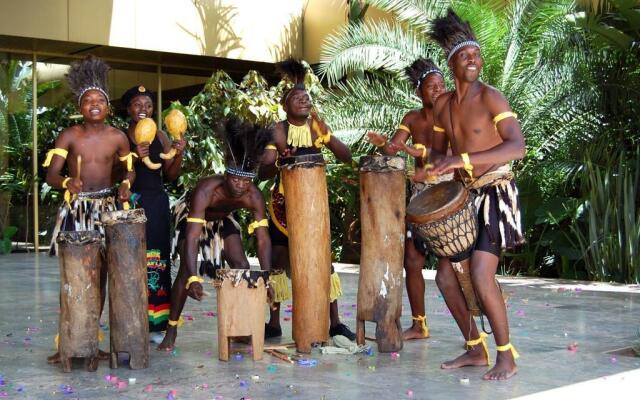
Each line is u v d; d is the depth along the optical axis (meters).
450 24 4.18
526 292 7.52
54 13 11.38
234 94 11.33
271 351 4.73
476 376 4.12
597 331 5.36
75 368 4.39
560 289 7.76
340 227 11.60
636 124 9.48
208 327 5.73
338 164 10.46
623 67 9.48
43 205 12.53
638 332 5.18
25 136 12.30
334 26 12.64
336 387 3.90
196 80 13.43
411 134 5.26
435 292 7.55
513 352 4.13
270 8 12.88
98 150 4.69
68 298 4.27
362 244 4.75
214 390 3.86
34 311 6.50
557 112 9.55
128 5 11.82
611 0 9.48
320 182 4.66
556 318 5.92
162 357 4.66
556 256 9.80
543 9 9.54
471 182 4.21
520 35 9.73
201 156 11.11
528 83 9.68
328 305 4.75
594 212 8.82
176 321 4.89
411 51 10.12
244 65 13.35
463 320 4.37
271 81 13.60
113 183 5.07
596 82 9.48
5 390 3.89
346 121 10.16
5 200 12.27
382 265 4.68
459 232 4.07
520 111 9.68
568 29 9.53
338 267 10.23
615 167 9.27
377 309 4.70
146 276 4.39
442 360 4.53
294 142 4.93
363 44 10.27
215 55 12.43
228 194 4.70
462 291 4.36
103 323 6.04
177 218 5.05
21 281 8.61
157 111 13.07
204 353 4.78
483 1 10.30
